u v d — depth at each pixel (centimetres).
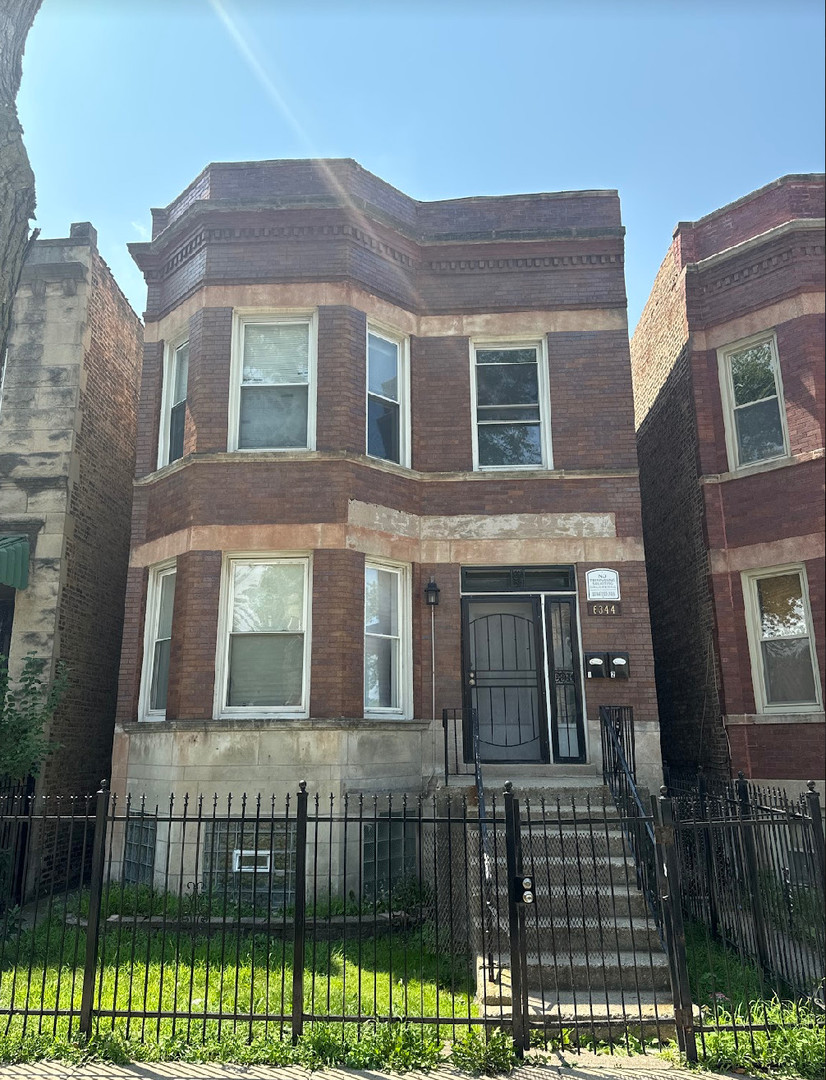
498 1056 496
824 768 884
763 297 1034
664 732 1223
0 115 638
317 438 977
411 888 817
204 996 563
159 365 1096
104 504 1202
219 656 923
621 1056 511
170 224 1122
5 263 631
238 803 855
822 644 915
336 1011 563
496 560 1001
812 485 948
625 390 1052
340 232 1035
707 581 1027
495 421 1070
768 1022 530
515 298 1088
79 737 1095
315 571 933
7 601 1111
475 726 915
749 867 632
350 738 873
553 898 667
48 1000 593
